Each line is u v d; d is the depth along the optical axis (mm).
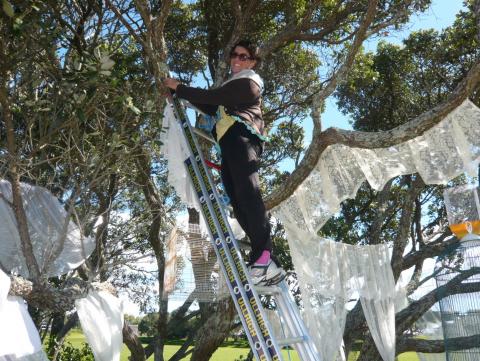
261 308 3320
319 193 5902
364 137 4984
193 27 9961
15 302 3795
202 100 3564
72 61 4547
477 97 8156
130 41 7949
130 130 5105
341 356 7594
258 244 3518
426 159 5137
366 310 7836
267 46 7863
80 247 5125
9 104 4594
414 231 14320
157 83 5008
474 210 6273
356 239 13102
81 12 6375
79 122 4883
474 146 4867
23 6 4520
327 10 9047
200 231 5734
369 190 14172
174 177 4316
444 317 6371
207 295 5727
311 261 6766
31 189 5004
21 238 4285
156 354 9289
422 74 12602
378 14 8406
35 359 4074
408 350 9305
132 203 7805
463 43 10945
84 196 5316
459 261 6359
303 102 10336
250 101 3600
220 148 3734
